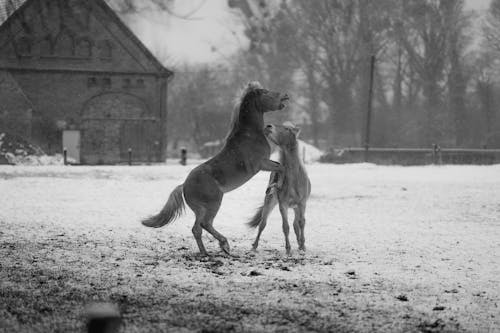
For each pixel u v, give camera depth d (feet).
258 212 41.09
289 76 264.11
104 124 182.29
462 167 134.62
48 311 25.36
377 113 261.03
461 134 240.12
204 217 39.22
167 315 24.67
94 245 42.09
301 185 39.40
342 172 119.44
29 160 155.74
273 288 29.71
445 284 30.83
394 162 166.81
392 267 35.14
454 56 240.73
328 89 265.34
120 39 181.68
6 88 168.35
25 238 44.65
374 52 242.78
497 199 71.82
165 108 185.06
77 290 29.07
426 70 248.11
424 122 245.65
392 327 23.40
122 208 62.80
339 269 34.50
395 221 54.90
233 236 47.06
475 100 247.70
